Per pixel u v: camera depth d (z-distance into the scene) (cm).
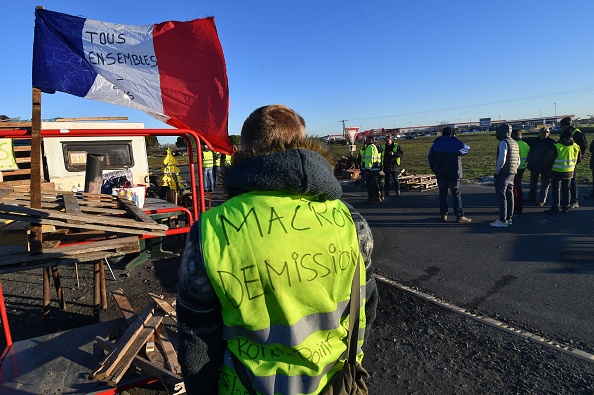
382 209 1007
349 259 120
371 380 314
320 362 114
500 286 481
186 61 332
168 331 285
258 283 107
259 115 128
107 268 578
